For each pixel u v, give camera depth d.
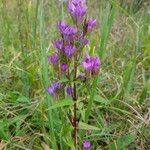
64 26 0.22
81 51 0.24
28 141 0.29
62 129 0.24
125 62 0.39
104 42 0.29
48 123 0.29
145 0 0.56
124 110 0.31
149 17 0.46
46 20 0.48
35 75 0.35
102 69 0.38
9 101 0.33
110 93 0.34
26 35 0.39
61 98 0.24
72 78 0.23
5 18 0.43
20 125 0.30
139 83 0.36
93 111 0.31
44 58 0.27
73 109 0.26
